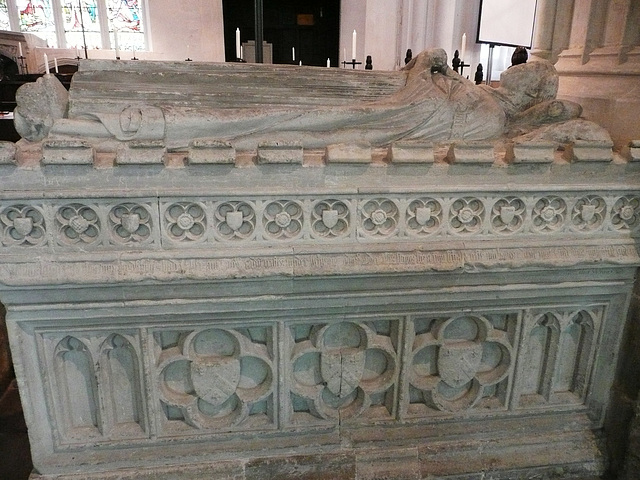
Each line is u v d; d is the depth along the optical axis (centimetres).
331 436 150
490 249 133
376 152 133
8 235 116
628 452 149
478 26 382
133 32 604
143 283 121
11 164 111
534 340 154
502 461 154
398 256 129
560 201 135
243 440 147
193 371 138
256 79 152
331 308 137
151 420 140
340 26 532
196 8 590
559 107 154
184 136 129
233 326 135
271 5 632
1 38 501
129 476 140
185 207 120
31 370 130
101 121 126
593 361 156
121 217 119
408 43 450
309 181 123
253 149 131
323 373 144
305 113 135
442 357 148
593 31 176
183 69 150
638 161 134
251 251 124
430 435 153
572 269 138
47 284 117
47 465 138
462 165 127
